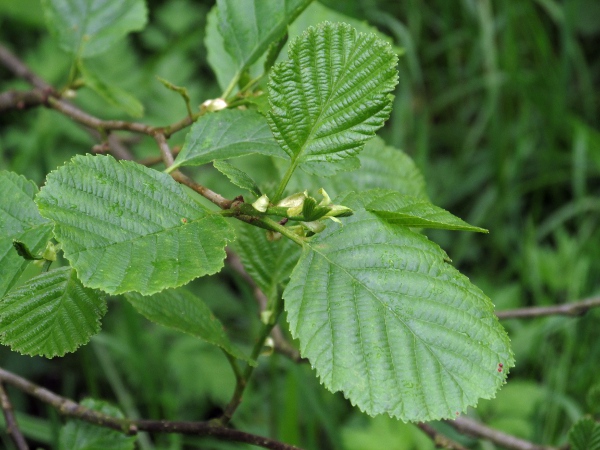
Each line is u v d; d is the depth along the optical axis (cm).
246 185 52
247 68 61
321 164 53
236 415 120
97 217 49
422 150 137
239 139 57
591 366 114
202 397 122
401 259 52
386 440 105
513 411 112
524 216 154
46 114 134
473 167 156
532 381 119
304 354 50
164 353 126
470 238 148
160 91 141
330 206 50
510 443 80
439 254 52
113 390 126
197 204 51
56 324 51
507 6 146
